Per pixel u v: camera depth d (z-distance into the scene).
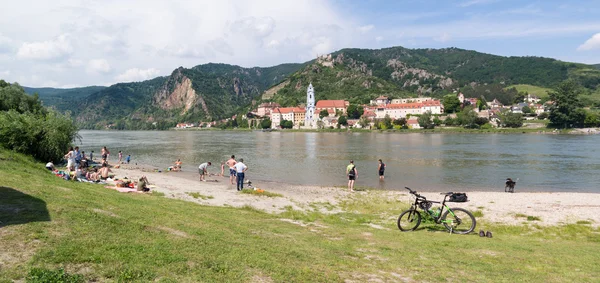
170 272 9.39
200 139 182.88
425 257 13.83
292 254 12.57
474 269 12.42
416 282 10.86
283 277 10.01
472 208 27.84
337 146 120.94
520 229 21.91
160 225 14.24
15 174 20.91
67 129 55.03
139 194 26.83
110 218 13.45
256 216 22.08
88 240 10.73
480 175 54.19
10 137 47.44
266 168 62.66
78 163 38.44
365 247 15.04
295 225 19.78
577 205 28.89
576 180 50.00
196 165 66.50
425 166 64.88
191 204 24.53
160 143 143.75
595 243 19.05
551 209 27.17
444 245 16.06
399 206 29.36
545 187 44.84
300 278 10.11
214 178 47.81
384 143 135.88
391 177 52.41
